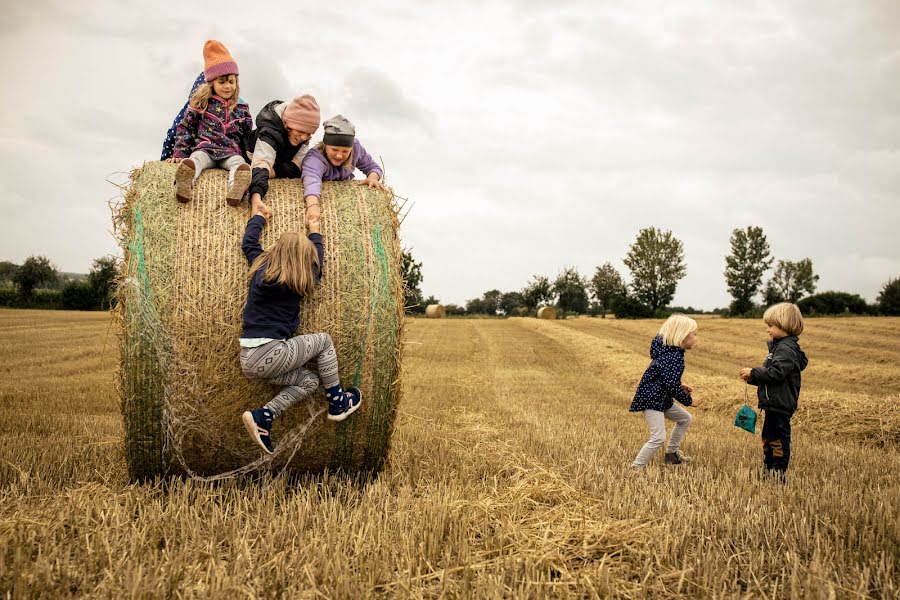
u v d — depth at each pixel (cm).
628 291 7312
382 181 519
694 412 1070
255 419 421
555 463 582
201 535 372
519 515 420
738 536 394
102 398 938
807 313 5388
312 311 451
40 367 1314
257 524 382
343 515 394
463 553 346
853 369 1600
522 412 936
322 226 470
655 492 477
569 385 1318
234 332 436
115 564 326
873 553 362
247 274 442
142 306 424
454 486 471
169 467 456
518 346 2253
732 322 3931
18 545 338
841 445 805
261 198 471
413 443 649
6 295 4762
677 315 591
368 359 465
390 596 313
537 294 6594
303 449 473
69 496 424
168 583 307
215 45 497
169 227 441
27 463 518
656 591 318
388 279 474
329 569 323
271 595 305
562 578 330
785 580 340
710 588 326
